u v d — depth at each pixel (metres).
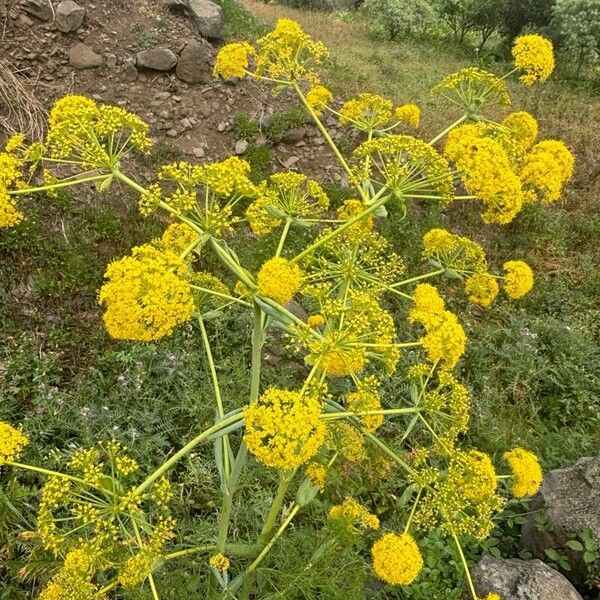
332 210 1.64
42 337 1.15
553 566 0.92
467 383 1.23
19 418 1.00
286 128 1.79
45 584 0.78
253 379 0.64
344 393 1.12
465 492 0.63
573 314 1.45
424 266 1.48
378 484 0.96
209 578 0.74
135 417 0.98
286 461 0.50
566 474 0.99
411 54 3.21
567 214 1.75
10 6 1.66
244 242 1.42
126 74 1.75
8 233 1.24
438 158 0.62
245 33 2.25
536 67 0.68
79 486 0.57
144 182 1.52
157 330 0.50
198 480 0.91
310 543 0.76
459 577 0.86
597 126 2.27
